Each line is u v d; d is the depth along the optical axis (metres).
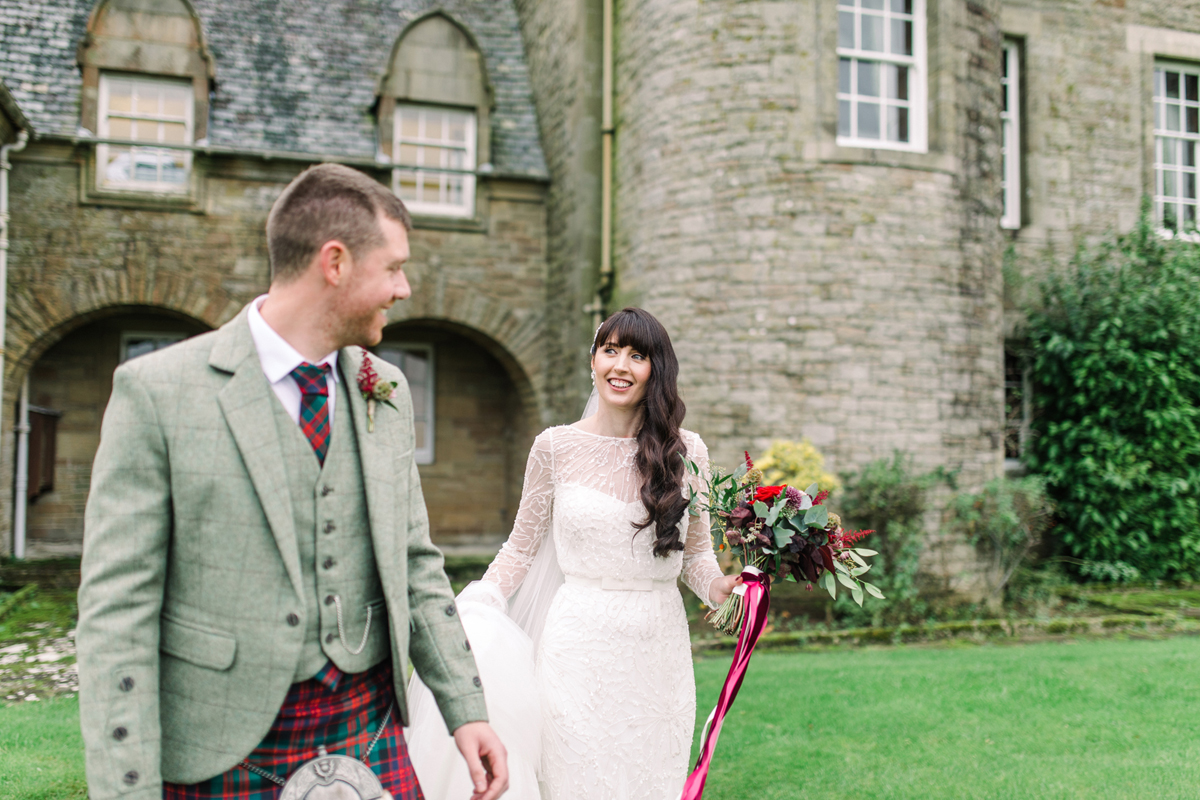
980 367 7.29
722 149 7.11
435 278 9.88
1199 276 8.28
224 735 1.37
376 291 1.49
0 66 8.95
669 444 2.32
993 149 7.54
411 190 10.03
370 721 1.54
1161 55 9.81
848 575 2.29
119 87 9.21
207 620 1.39
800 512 2.29
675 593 2.41
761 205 7.00
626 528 2.30
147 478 1.37
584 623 2.28
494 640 2.22
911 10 7.53
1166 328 8.21
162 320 10.20
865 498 6.67
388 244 1.50
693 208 7.20
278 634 1.40
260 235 9.34
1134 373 8.30
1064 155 9.45
